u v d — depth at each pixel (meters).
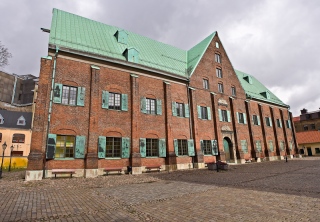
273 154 35.31
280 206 6.97
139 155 19.52
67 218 6.20
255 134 33.19
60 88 16.94
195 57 29.94
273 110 38.19
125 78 20.86
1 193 9.98
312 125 60.88
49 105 16.19
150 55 25.64
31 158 14.65
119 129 19.27
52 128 16.06
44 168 15.27
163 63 26.03
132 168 18.78
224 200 8.07
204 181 13.55
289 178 13.33
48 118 15.96
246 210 6.63
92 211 6.92
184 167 23.03
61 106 16.78
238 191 9.80
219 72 30.83
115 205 7.72
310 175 14.16
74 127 17.00
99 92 18.89
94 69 18.66
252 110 34.19
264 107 36.94
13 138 36.94
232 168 22.11
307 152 49.50
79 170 16.61
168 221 5.84
